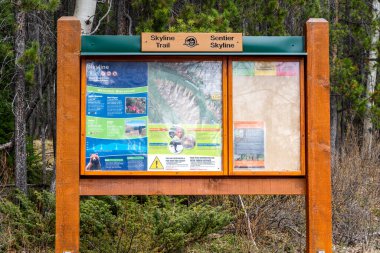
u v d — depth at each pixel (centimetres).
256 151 618
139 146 612
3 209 820
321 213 612
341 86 1662
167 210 820
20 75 1029
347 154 1382
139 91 615
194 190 611
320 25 619
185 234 762
